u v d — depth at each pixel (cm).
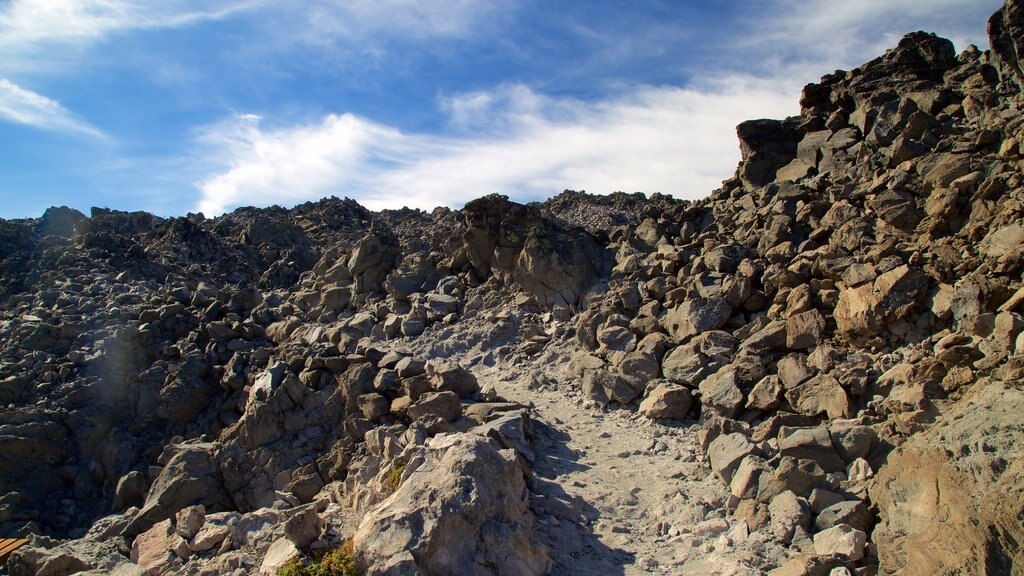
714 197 2362
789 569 902
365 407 1627
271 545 1039
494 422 1357
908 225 1641
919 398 1152
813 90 2308
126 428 1942
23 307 2380
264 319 2338
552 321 2109
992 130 1672
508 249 2325
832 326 1517
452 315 2267
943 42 2141
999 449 882
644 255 2162
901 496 951
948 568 790
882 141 1941
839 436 1127
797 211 1905
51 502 1758
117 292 2492
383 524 898
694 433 1423
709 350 1602
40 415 1867
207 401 2003
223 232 4278
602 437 1472
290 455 1641
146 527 1497
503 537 904
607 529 1094
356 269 2622
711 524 1062
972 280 1339
